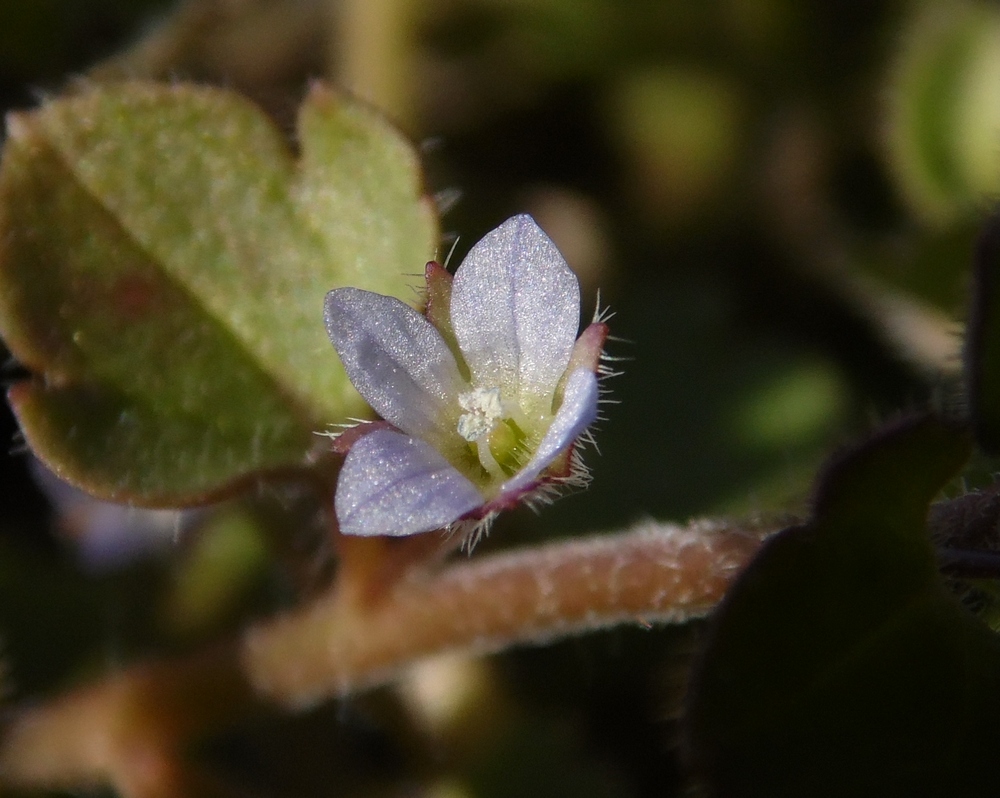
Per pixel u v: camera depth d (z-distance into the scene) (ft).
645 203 0.26
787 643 0.19
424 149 0.21
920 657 0.19
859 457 0.19
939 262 0.24
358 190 0.21
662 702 0.24
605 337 0.19
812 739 0.19
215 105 0.21
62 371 0.20
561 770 0.23
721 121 0.27
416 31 0.26
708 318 0.25
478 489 0.19
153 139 0.21
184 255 0.21
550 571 0.20
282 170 0.21
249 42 0.26
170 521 0.24
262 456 0.20
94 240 0.20
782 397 0.25
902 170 0.25
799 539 0.19
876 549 0.19
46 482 0.24
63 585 0.24
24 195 0.20
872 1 0.27
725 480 0.24
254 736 0.24
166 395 0.20
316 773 0.24
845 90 0.27
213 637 0.23
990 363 0.19
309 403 0.21
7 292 0.20
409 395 0.19
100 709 0.22
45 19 0.26
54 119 0.20
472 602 0.21
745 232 0.26
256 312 0.21
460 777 0.23
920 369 0.25
